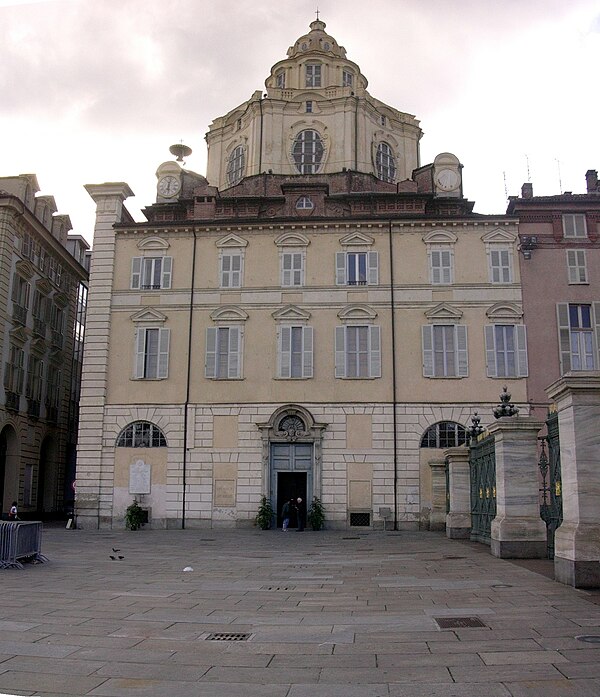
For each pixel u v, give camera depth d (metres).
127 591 14.45
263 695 7.30
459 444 36.84
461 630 10.14
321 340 38.31
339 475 36.88
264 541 29.30
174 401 38.25
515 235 38.66
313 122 49.31
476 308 38.06
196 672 8.20
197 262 39.81
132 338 39.28
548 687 7.39
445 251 38.78
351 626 10.62
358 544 27.31
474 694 7.21
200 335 38.94
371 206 42.28
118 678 7.95
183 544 27.75
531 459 19.52
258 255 39.53
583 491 13.59
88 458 38.16
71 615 11.66
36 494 47.97
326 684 7.66
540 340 37.47
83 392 38.81
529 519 19.23
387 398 37.38
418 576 16.47
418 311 38.25
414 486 36.53
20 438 45.34
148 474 37.72
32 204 47.81
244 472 37.34
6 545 18.75
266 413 37.75
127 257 40.28
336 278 38.91
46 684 7.69
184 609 12.23
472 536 26.92
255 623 10.93
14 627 10.66
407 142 52.66
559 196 39.88
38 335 48.03
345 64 53.09
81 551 24.34
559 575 14.32
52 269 51.53
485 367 37.31
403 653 8.92
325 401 37.56
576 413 13.77
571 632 9.88
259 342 38.53
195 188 44.47
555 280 38.06
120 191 41.19
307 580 16.14
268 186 46.19
